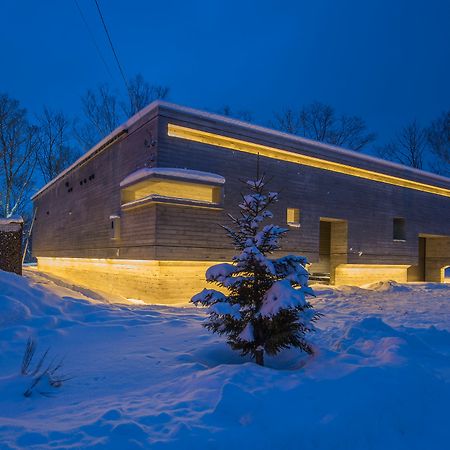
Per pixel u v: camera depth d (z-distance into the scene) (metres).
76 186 20.34
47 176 37.81
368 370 4.32
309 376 4.30
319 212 17.23
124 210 14.74
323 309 10.86
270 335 5.46
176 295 13.59
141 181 13.12
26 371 5.04
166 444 2.90
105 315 8.70
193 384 4.21
